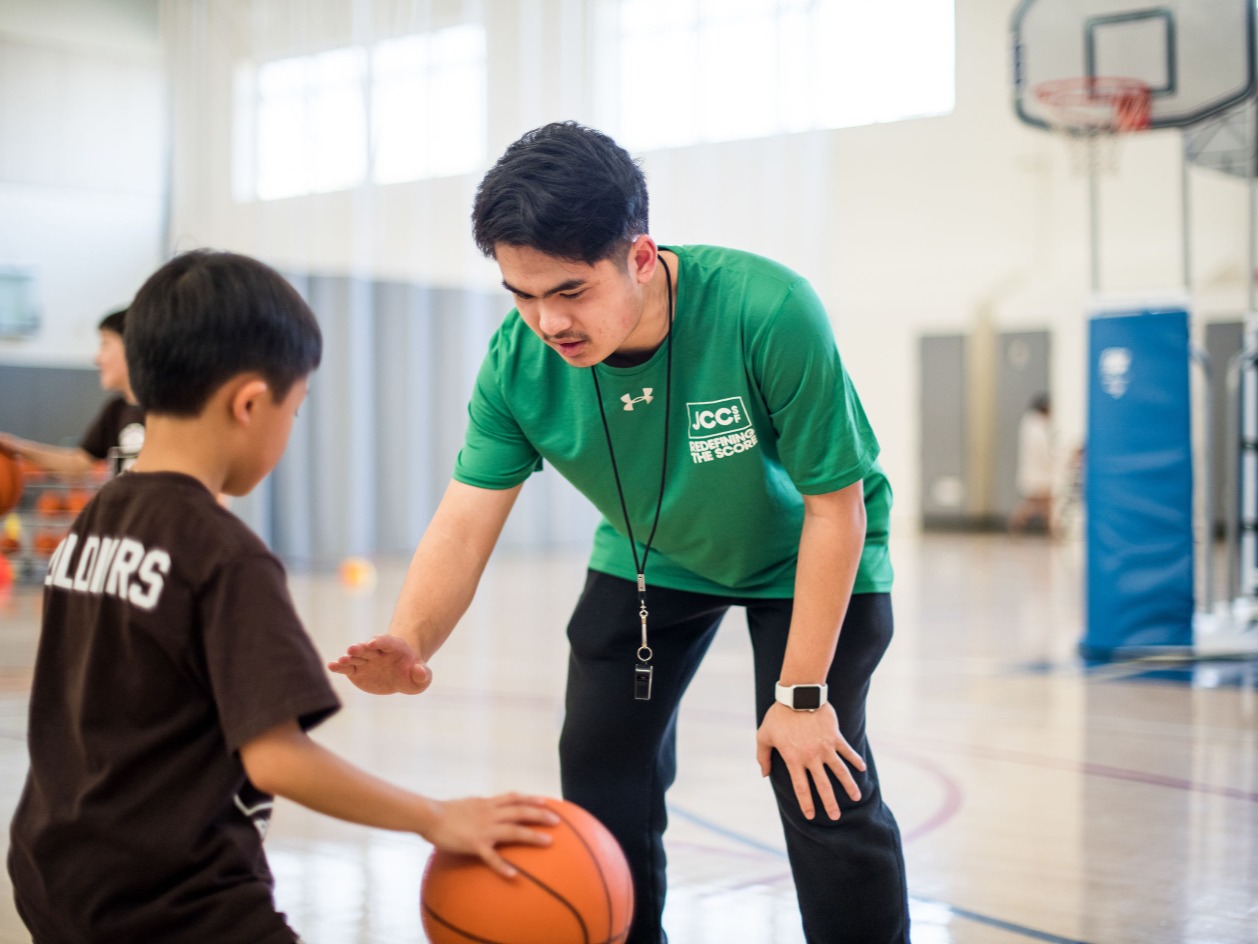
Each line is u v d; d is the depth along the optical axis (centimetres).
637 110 676
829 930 163
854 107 688
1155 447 527
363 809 117
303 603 702
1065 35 623
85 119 1032
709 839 268
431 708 412
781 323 153
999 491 1372
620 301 142
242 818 122
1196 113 602
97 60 1032
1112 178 1155
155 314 120
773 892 233
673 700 181
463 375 1002
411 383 1010
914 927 214
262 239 867
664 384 160
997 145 1137
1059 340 1292
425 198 803
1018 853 259
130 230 1052
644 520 171
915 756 352
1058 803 300
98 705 118
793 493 171
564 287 138
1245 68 593
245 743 112
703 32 657
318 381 977
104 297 1045
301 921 215
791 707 156
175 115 907
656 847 177
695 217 657
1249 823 282
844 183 1209
